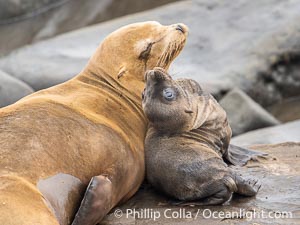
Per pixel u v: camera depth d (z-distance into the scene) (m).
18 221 16.64
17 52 47.81
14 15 58.16
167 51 21.78
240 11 50.06
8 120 18.80
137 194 21.30
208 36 48.06
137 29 21.91
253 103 39.97
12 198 16.94
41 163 18.09
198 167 20.03
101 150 19.34
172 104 20.30
